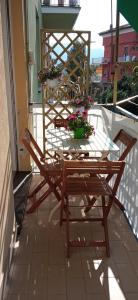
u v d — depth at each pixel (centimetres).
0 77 175
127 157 279
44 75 384
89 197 297
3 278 181
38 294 187
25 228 259
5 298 183
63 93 398
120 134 287
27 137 279
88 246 230
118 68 339
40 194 321
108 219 275
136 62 323
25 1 359
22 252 227
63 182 220
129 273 207
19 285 194
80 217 279
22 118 361
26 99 354
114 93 353
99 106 409
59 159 298
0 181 172
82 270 209
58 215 282
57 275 204
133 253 229
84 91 404
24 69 342
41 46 382
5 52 322
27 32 375
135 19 263
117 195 313
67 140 284
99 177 261
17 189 333
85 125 291
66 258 222
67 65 393
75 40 385
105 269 211
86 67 397
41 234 251
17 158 377
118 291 191
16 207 293
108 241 228
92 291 191
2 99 181
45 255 224
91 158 287
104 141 280
